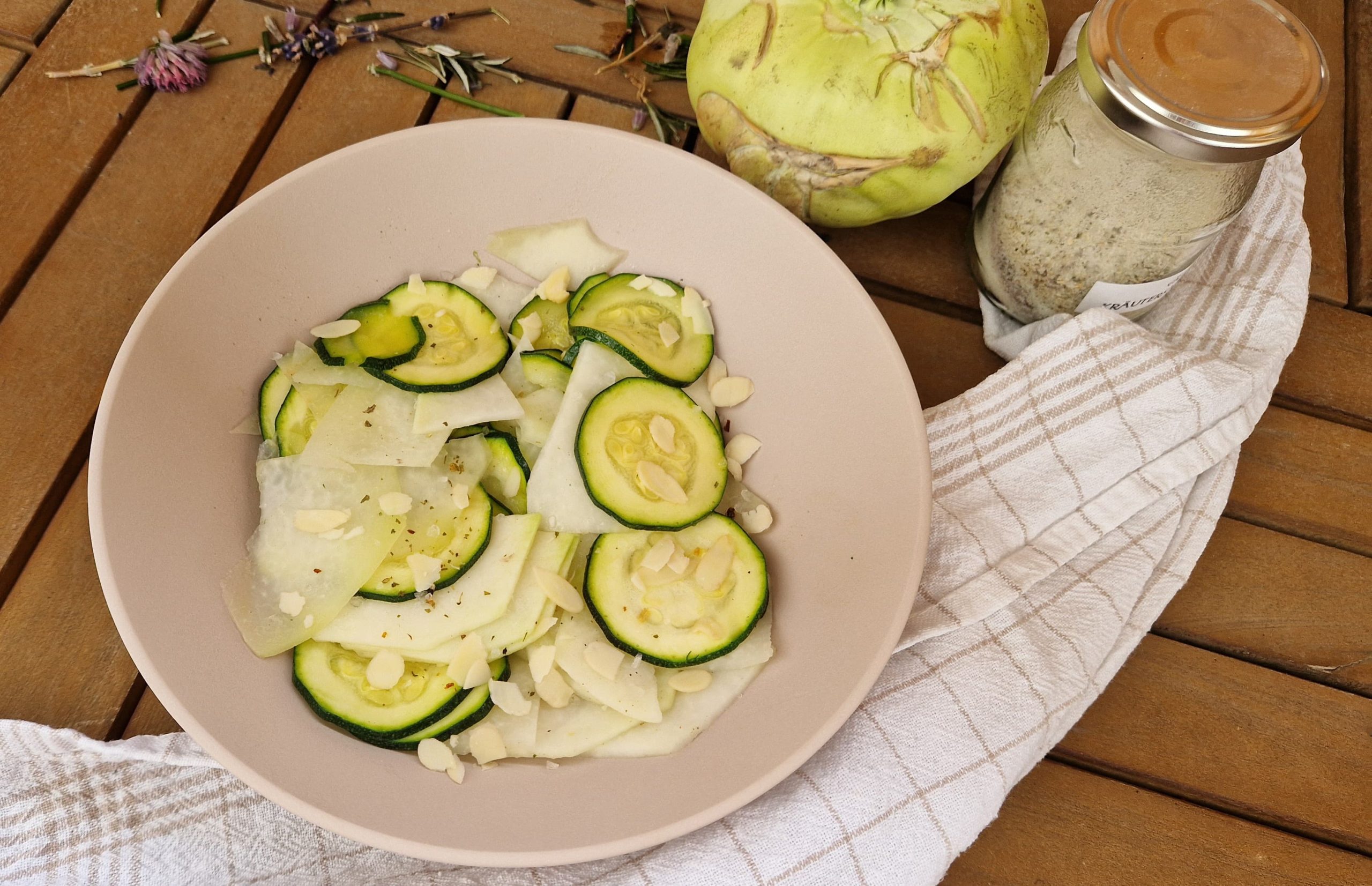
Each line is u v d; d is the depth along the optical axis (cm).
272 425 45
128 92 52
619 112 54
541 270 49
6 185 50
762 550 46
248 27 54
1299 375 52
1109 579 47
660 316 48
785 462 47
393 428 44
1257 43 43
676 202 48
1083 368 49
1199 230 46
